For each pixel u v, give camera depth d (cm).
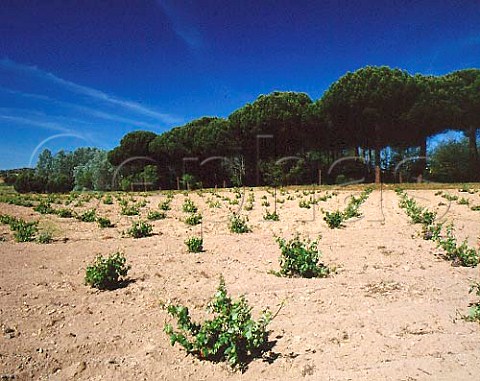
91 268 501
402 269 560
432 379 273
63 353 319
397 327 356
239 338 310
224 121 3569
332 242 758
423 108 2633
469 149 2878
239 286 487
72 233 948
